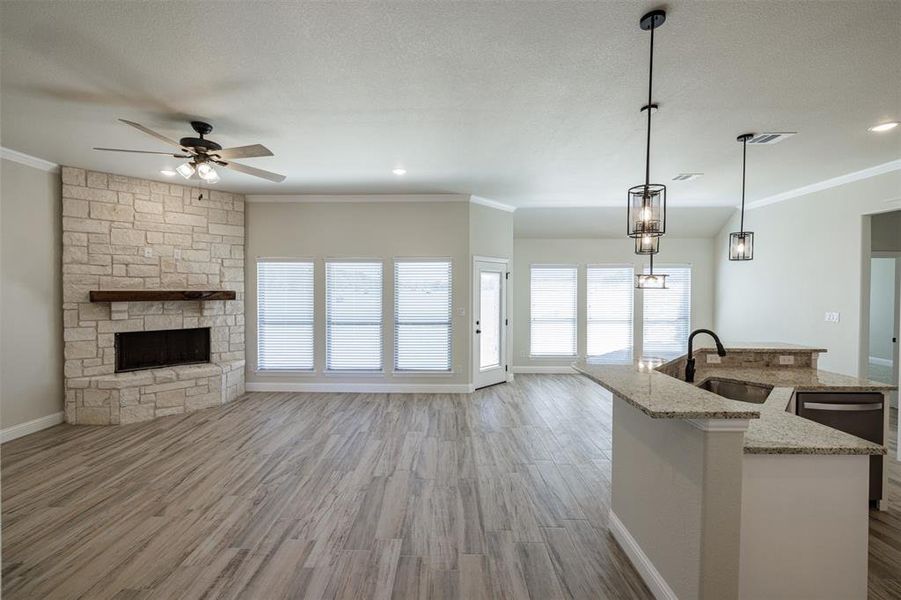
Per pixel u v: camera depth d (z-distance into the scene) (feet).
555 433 14.61
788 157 13.82
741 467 5.53
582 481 11.02
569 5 6.50
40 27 7.13
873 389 9.57
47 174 14.78
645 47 7.62
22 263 14.08
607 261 24.86
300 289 20.08
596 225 23.80
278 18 6.88
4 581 7.18
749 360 12.30
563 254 24.91
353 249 19.95
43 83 9.04
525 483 10.88
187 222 17.92
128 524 8.92
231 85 9.12
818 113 10.36
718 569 5.55
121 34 7.33
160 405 16.15
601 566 7.67
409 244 19.93
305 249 19.94
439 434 14.42
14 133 11.95
